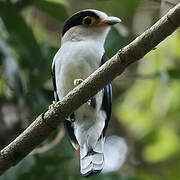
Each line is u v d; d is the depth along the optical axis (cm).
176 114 1402
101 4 1344
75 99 674
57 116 687
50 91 1084
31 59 1091
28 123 1082
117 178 1045
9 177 1002
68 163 1098
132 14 1331
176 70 1078
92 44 889
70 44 898
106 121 894
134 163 1351
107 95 882
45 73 1087
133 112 1400
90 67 868
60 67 873
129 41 1118
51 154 1059
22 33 1093
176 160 1391
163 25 617
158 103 1394
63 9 1095
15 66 1050
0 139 1071
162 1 930
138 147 1386
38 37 1311
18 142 704
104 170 1076
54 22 1373
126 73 1334
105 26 927
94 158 806
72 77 865
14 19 1091
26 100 1077
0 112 1082
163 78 1091
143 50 636
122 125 1396
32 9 1310
